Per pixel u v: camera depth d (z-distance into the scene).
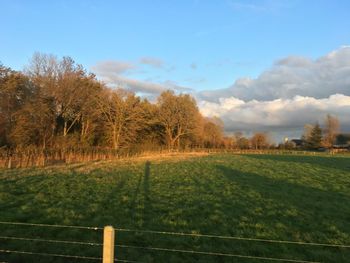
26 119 51.00
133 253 9.70
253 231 12.15
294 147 119.62
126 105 71.19
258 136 121.56
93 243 10.31
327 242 11.28
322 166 37.34
